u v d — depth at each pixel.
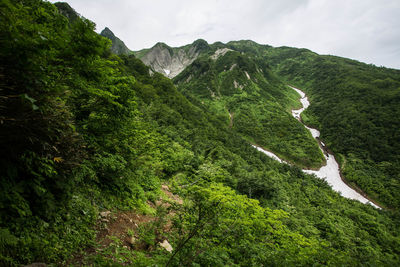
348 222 29.78
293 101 142.75
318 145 88.75
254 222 6.38
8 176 2.78
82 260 3.32
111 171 6.79
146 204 8.05
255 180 22.62
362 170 70.81
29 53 2.47
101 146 6.13
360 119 98.38
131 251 4.39
